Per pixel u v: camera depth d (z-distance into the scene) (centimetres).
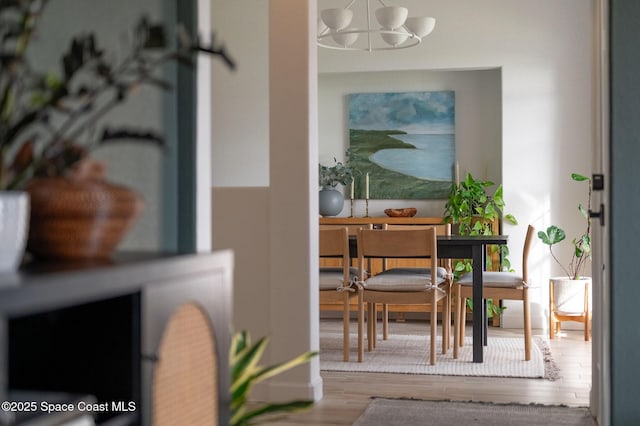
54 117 208
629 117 343
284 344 454
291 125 453
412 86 822
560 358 593
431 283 563
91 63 216
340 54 765
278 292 455
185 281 174
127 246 245
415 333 723
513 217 739
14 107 178
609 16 346
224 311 195
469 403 450
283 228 455
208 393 186
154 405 160
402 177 821
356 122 828
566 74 736
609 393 348
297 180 453
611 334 346
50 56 209
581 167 734
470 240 579
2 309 115
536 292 738
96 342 158
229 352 198
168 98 270
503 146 745
